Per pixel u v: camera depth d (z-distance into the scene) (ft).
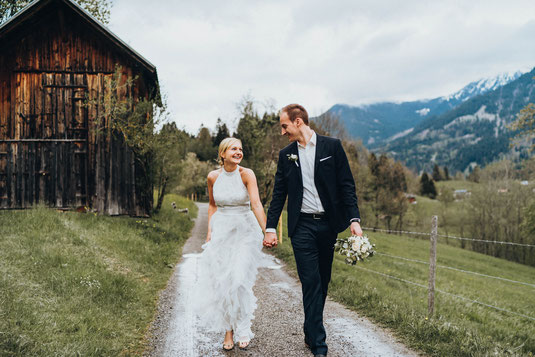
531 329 19.47
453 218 168.66
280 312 15.20
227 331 11.12
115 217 34.50
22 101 34.71
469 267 74.54
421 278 39.11
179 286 19.08
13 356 8.80
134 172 36.32
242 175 11.24
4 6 51.85
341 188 10.26
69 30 35.32
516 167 142.92
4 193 33.22
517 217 137.69
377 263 44.86
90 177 34.91
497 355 10.39
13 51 34.83
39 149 33.83
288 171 10.40
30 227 21.97
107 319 12.45
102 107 35.12
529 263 136.56
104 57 35.76
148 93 44.45
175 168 49.96
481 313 21.26
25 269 15.40
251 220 11.48
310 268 9.91
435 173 463.83
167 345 11.43
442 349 10.92
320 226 10.08
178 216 55.93
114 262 20.45
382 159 196.13
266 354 10.77
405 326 12.87
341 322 13.89
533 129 58.85
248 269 10.98
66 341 10.18
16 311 11.10
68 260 17.53
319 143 10.22
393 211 166.40
